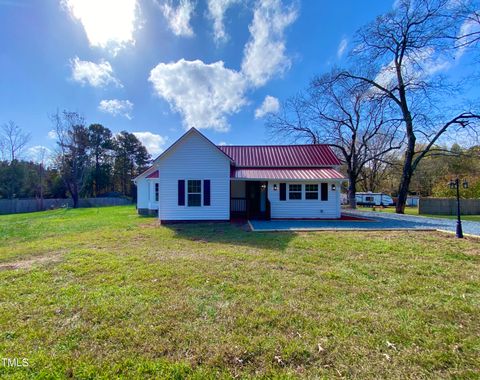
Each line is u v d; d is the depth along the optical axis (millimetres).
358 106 26578
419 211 23906
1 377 2531
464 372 2584
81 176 39250
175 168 14695
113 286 4867
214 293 4527
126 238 10141
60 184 43469
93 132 51406
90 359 2799
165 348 2975
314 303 4121
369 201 41625
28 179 39594
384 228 11680
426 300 4215
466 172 31531
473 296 4363
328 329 3342
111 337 3197
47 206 37531
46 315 3760
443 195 28719
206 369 2637
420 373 2574
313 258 6781
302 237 9703
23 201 34906
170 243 9055
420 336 3191
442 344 3029
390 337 3164
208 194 14742
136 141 59094
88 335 3252
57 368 2656
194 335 3221
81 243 9164
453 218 17531
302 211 16172
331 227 12211
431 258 6719
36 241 9828
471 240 8891
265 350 2930
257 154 19062
